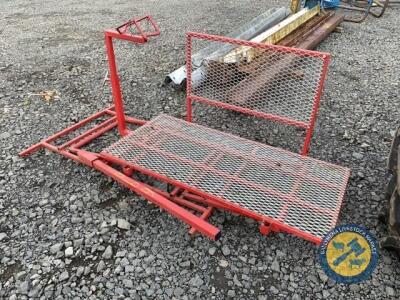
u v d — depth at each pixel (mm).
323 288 2385
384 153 3584
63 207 3014
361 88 4766
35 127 4031
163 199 2732
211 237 2473
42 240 2730
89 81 4953
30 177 3328
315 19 6344
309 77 3109
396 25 7121
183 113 4258
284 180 2855
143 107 4367
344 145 3709
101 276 2463
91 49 5926
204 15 7613
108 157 3104
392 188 2596
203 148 3195
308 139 3225
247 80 3625
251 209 2586
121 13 7773
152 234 2766
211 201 2842
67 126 4059
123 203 3035
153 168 2959
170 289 2377
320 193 2736
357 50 5941
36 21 7316
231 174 2902
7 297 2342
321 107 4344
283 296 2342
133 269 2504
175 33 6590
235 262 2549
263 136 3875
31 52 5840
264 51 3512
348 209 2955
